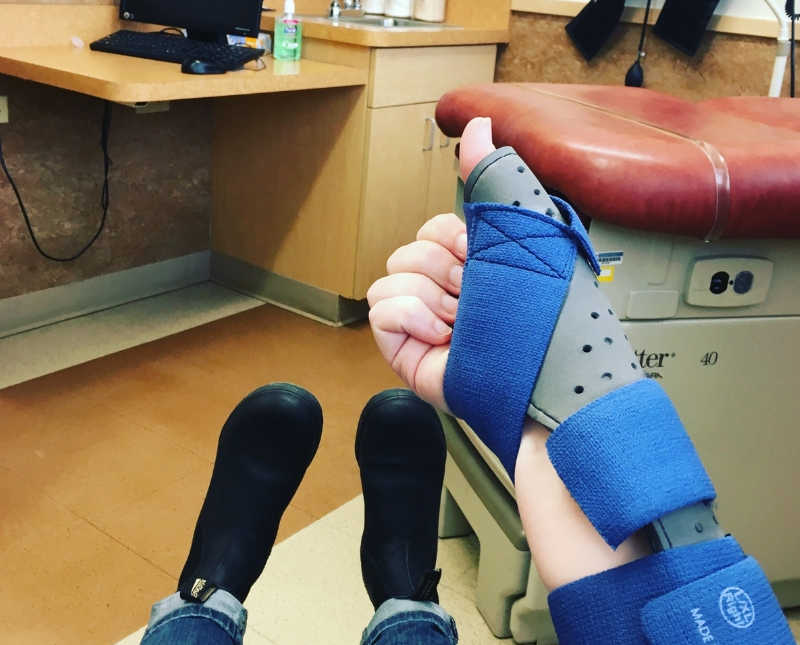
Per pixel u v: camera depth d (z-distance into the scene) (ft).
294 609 4.40
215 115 8.63
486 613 4.30
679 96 7.53
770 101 4.25
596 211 3.03
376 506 3.70
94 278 8.07
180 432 6.04
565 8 7.98
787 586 4.25
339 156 7.66
